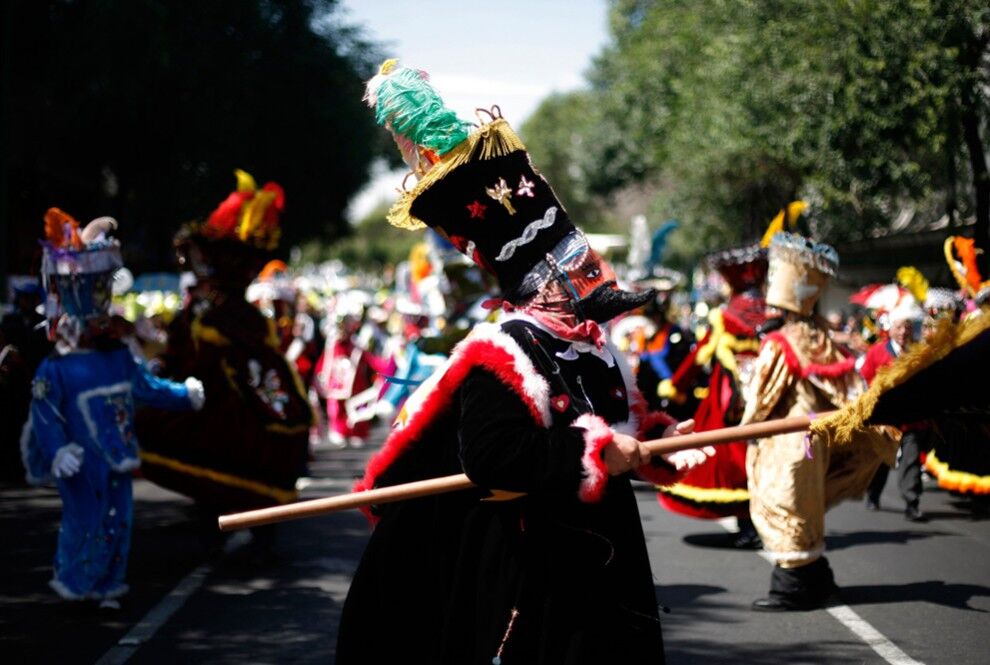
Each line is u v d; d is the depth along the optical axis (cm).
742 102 1589
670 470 395
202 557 875
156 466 843
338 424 1744
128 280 1602
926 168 1501
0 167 1636
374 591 380
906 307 1008
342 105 2891
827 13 1376
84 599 700
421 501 380
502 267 376
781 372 714
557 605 355
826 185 1538
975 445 1009
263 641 647
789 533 704
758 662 607
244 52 2497
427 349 1091
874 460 729
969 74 1259
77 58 1984
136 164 2355
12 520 1036
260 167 2798
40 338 1276
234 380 844
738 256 938
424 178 374
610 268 390
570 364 367
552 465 341
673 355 1091
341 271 5766
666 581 798
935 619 689
